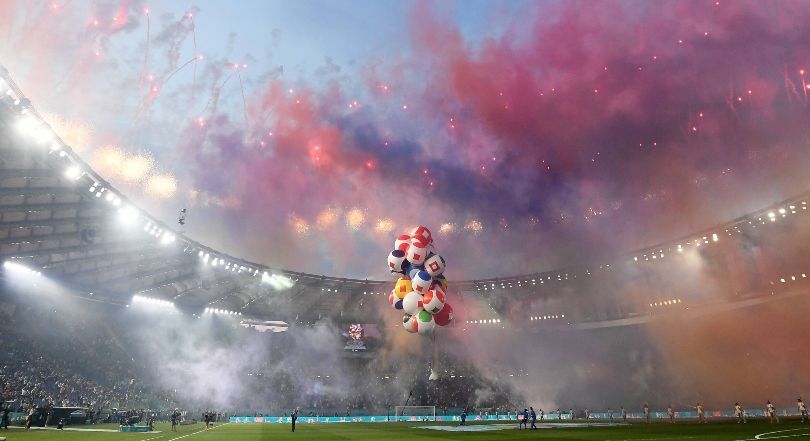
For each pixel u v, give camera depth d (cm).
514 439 2616
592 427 3747
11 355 4547
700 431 2845
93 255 4541
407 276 2739
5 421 3303
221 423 4981
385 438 2761
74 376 4966
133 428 3322
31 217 3556
